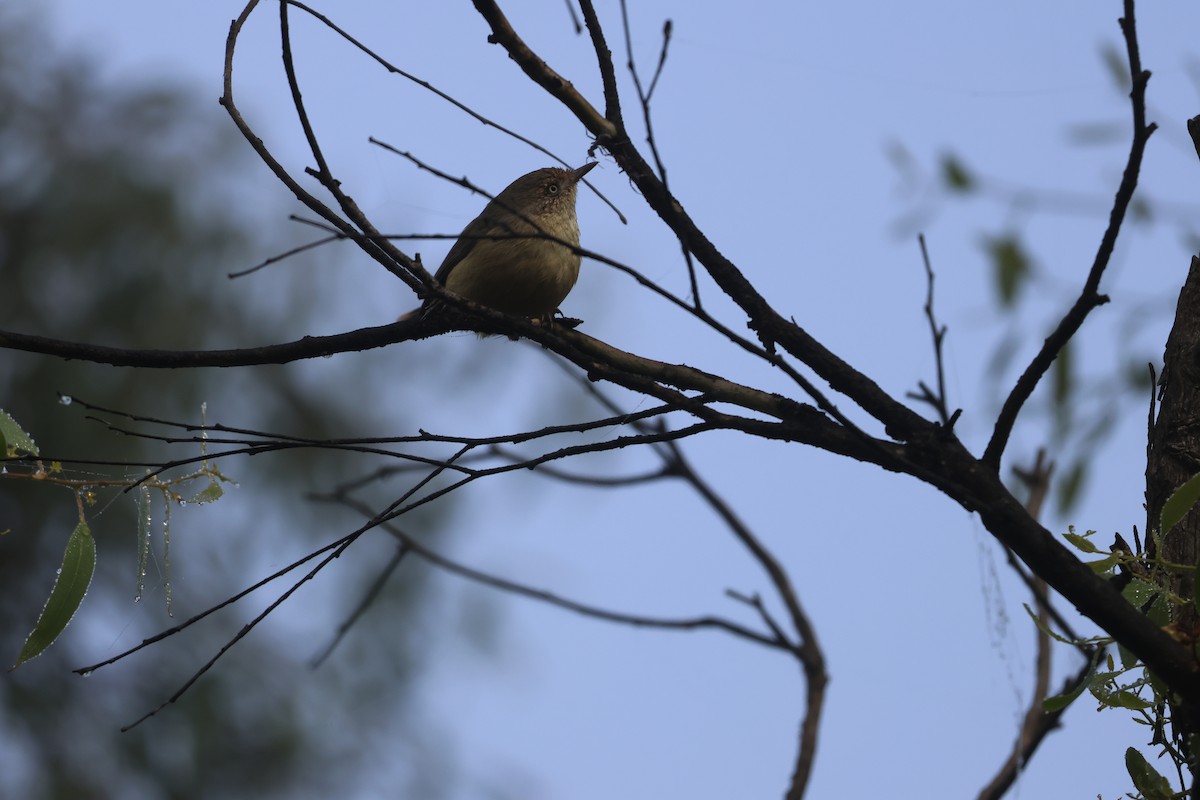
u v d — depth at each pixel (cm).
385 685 1316
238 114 475
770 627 712
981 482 425
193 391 1348
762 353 404
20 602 1355
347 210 472
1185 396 479
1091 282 396
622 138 471
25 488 1348
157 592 1348
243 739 1308
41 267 1359
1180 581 443
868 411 446
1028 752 579
